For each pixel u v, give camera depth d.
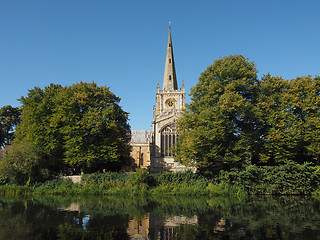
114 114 45.00
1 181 42.69
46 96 48.44
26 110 47.94
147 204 27.42
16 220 18.53
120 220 18.66
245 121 41.00
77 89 44.94
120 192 37.88
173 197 34.91
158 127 62.72
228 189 37.44
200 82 44.72
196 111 43.03
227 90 39.41
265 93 43.91
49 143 43.81
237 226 16.72
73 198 33.28
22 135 48.62
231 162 39.47
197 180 40.34
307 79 43.69
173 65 91.69
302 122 41.03
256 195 37.78
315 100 41.00
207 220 18.72
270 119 40.69
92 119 41.50
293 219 19.02
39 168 42.62
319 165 41.72
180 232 15.24
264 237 14.02
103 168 48.03
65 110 43.03
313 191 38.94
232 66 42.09
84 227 16.45
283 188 38.53
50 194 38.38
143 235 14.61
